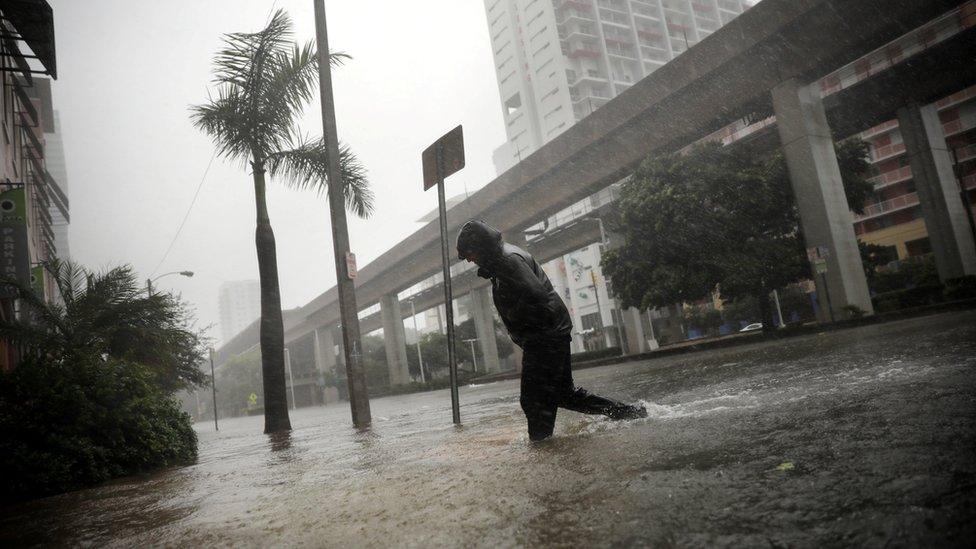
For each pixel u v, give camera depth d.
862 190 22.73
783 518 1.17
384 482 2.35
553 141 29.55
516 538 1.32
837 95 25.72
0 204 11.70
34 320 9.40
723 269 19.64
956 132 43.72
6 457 4.05
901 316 15.43
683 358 16.11
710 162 20.91
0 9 8.89
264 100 12.79
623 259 22.19
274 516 2.02
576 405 3.20
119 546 1.91
